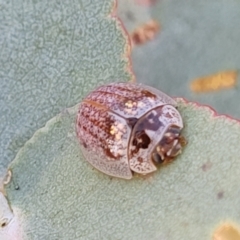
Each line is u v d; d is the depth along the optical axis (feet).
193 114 0.20
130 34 0.21
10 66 0.22
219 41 0.20
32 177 0.22
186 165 0.19
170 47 0.21
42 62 0.22
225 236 0.19
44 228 0.21
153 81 0.21
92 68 0.22
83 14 0.21
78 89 0.22
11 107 0.22
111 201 0.20
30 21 0.22
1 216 0.22
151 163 0.19
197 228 0.19
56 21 0.22
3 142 0.23
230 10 0.20
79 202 0.21
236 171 0.19
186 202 0.19
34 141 0.22
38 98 0.22
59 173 0.21
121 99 0.19
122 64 0.21
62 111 0.22
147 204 0.20
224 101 0.20
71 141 0.21
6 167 0.22
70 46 0.22
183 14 0.20
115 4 0.21
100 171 0.21
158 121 0.19
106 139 0.19
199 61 0.20
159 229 0.19
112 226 0.20
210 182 0.19
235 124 0.19
